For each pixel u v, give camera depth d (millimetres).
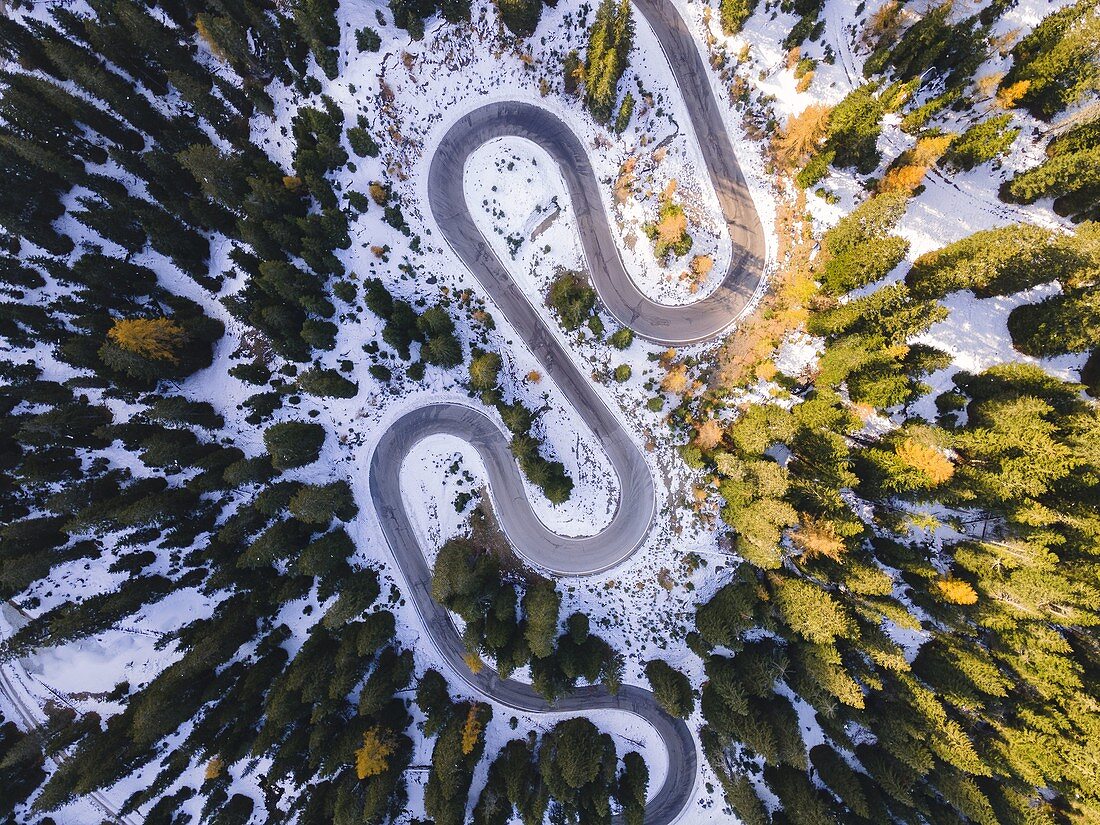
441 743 46594
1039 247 35000
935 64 41469
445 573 44750
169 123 46688
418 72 47438
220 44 43938
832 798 45656
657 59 46125
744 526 42000
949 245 40906
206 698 46062
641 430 48906
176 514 47000
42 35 44188
